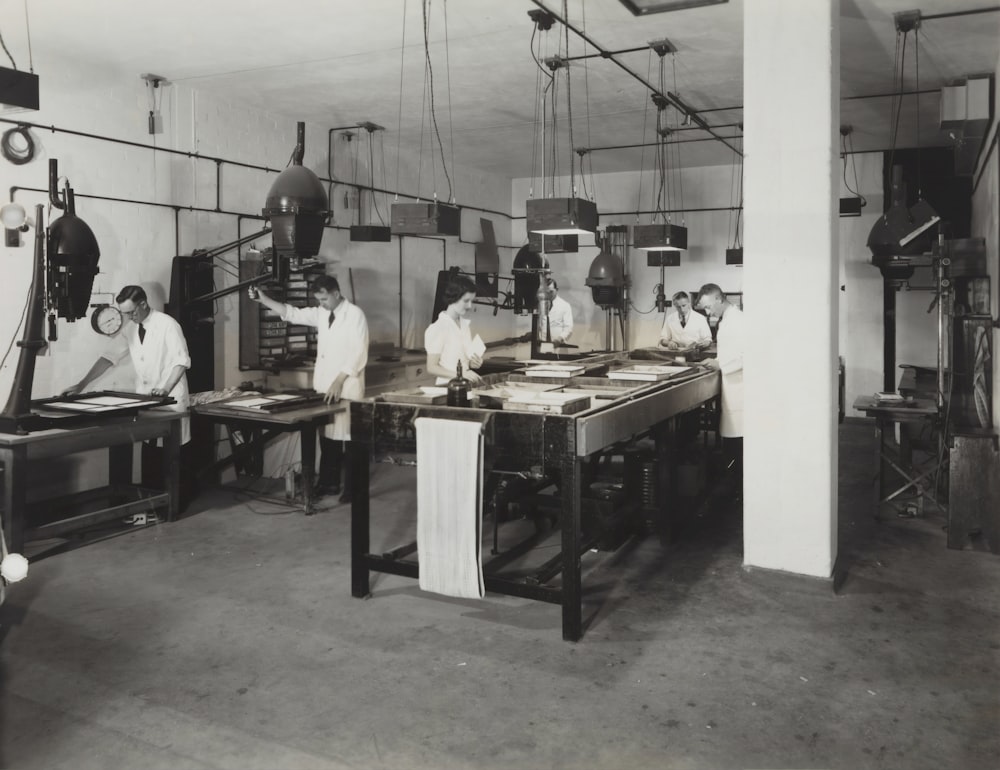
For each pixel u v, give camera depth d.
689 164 9.52
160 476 5.43
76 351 5.21
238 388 5.88
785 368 3.73
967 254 4.85
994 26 4.79
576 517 3.18
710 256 9.74
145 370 5.12
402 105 6.61
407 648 3.16
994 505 4.28
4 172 4.77
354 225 7.75
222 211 6.25
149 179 5.66
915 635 3.25
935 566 4.09
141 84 5.60
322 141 7.34
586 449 3.15
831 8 3.53
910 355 8.88
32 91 3.43
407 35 4.88
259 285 6.21
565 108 6.76
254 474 6.28
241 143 6.45
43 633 3.30
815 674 2.91
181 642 3.21
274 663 3.03
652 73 5.79
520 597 3.52
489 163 9.48
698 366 5.52
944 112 6.02
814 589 3.71
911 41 5.06
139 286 5.39
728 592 3.75
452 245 9.38
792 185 3.66
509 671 2.96
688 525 4.94
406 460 3.52
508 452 3.24
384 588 3.83
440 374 5.73
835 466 3.77
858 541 4.51
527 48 5.19
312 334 6.73
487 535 4.74
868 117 7.15
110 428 4.49
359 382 5.65
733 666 2.98
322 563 4.20
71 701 2.74
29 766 2.36
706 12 4.55
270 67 5.47
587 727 2.56
